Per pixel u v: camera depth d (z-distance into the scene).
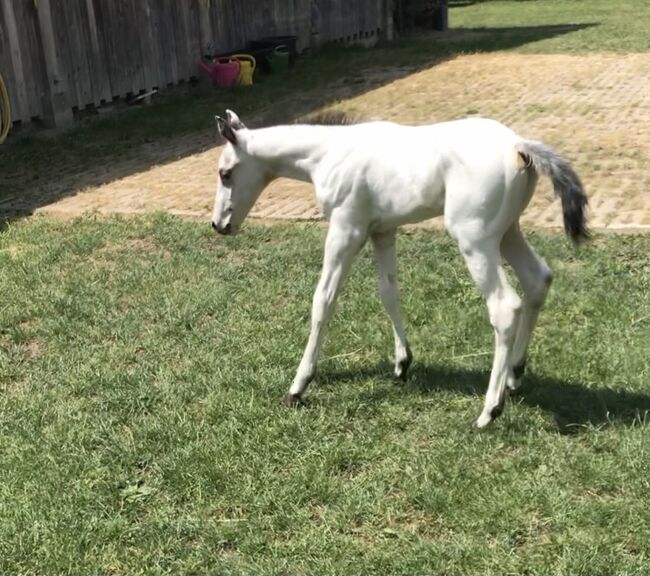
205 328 5.83
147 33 13.92
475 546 3.51
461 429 4.39
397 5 22.62
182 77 14.83
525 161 3.91
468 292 6.07
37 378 5.26
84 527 3.79
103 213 8.45
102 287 6.59
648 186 8.20
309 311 5.96
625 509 3.67
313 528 3.72
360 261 6.70
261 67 16.12
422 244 7.00
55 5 12.13
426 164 4.15
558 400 4.60
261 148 4.57
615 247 6.66
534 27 23.05
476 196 3.98
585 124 10.90
